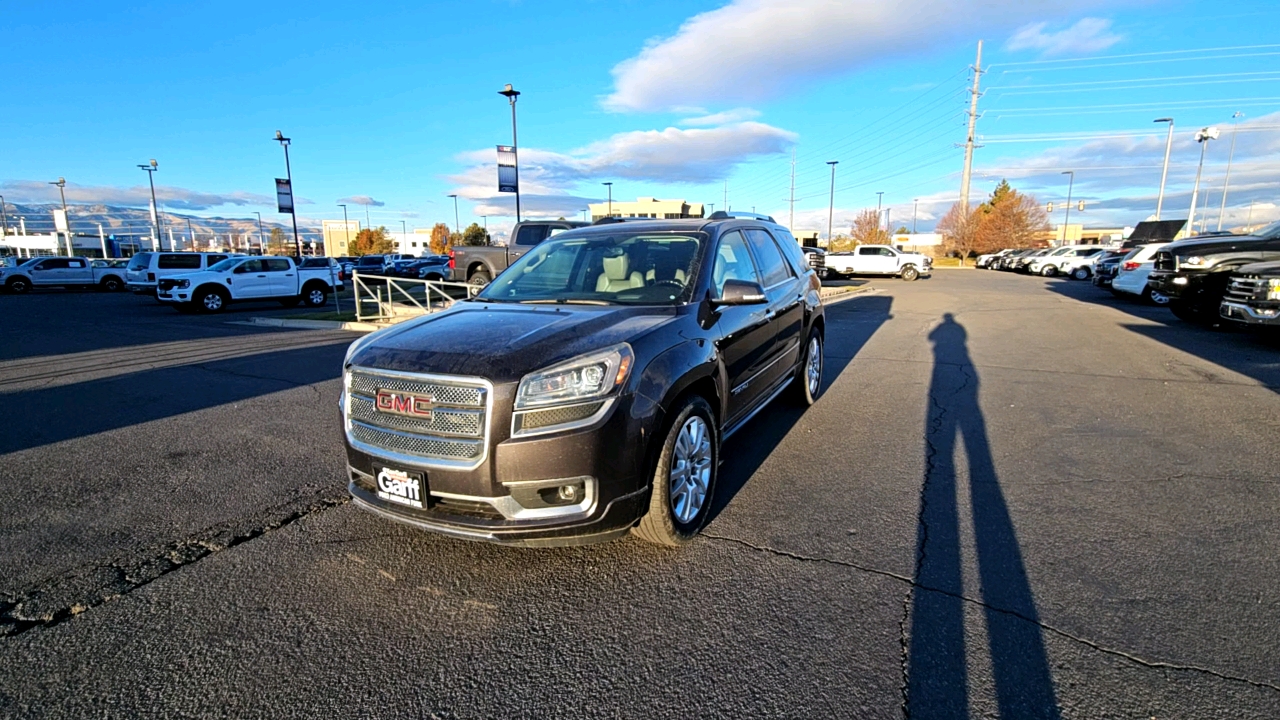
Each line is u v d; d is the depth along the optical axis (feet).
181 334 42.32
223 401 21.77
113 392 23.20
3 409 20.71
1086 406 20.06
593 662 8.07
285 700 7.46
